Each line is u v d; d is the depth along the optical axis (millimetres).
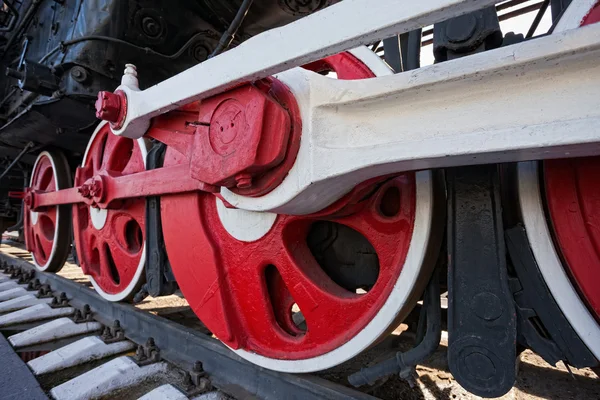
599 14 796
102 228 2305
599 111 541
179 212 1539
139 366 1615
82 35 1923
